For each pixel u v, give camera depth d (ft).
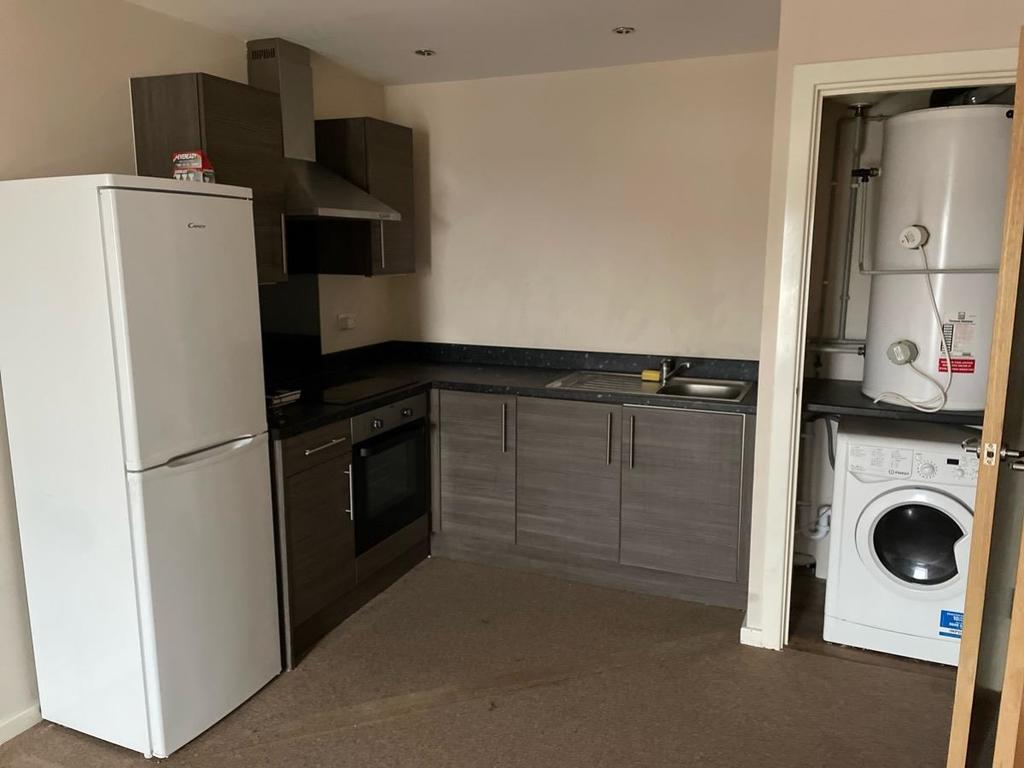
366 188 11.89
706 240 11.91
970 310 8.66
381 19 9.70
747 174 11.50
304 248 12.00
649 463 10.74
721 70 11.42
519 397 11.39
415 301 14.17
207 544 7.73
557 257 12.94
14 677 7.95
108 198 6.48
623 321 12.66
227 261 7.75
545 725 8.10
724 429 10.22
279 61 10.53
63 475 7.29
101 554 7.26
